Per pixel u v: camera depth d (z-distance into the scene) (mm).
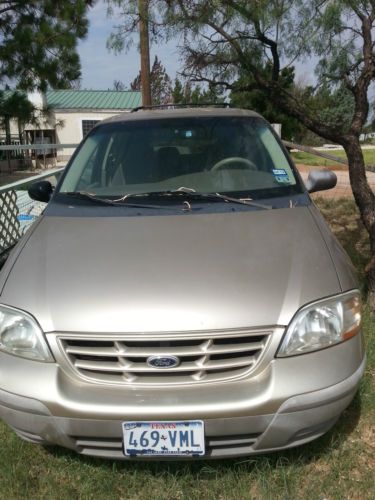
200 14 4594
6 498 2355
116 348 2096
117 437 2105
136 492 2381
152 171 3322
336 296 2254
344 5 4207
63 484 2432
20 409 2156
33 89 15172
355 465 2471
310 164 19047
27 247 2666
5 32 14586
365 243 5957
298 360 2105
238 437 2127
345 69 4816
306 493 2314
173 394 2064
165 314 2096
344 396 2164
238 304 2127
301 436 2178
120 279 2275
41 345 2152
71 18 14414
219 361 2090
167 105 4543
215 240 2547
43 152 22172
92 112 24312
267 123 3748
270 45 4836
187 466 2484
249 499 2299
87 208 3010
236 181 3217
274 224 2721
